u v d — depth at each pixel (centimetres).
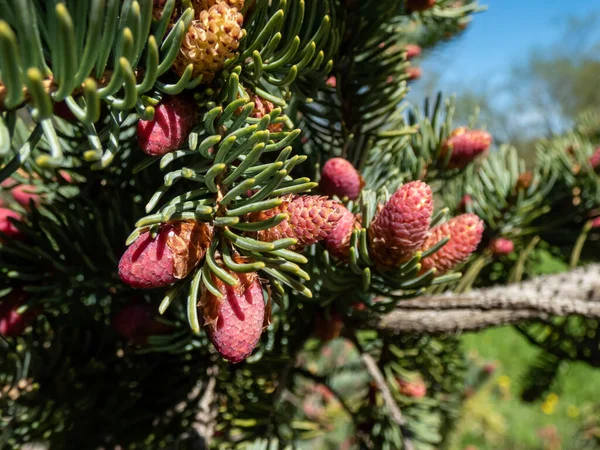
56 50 7
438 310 18
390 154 18
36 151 17
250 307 10
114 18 7
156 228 9
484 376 51
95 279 15
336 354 36
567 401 104
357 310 16
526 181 23
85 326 18
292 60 12
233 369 20
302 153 17
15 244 15
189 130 10
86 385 18
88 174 16
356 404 26
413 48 24
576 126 31
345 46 16
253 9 11
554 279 20
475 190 24
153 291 16
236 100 9
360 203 14
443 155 19
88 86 7
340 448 42
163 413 19
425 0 18
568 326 28
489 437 88
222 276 9
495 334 125
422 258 13
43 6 8
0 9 7
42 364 17
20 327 15
